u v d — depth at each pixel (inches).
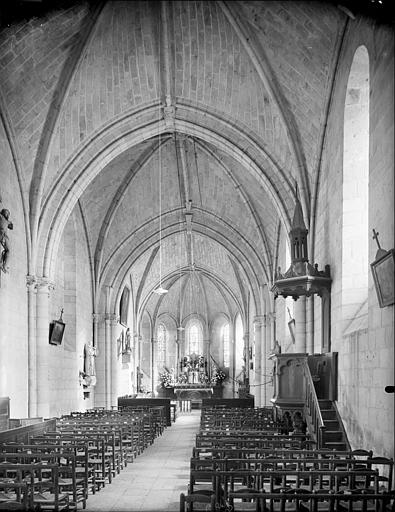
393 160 447.2
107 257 1300.4
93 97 850.8
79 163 890.7
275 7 694.5
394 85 444.5
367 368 528.7
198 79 861.2
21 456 417.4
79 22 736.3
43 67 764.0
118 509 450.9
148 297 1759.4
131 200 1245.1
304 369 677.9
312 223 822.5
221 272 1718.8
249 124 887.7
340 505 354.9
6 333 745.0
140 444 781.3
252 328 1596.9
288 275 717.3
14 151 794.8
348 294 637.3
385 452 464.4
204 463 378.0
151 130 919.7
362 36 565.6
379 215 493.0
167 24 776.3
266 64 781.3
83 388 1182.9
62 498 394.9
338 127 681.0
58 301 1053.8
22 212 833.5
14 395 774.5
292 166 860.0
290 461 386.3
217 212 1301.7
